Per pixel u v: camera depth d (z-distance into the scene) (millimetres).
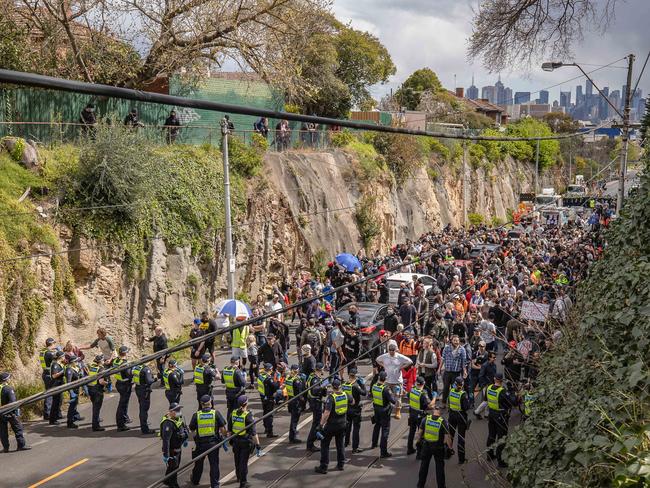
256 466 14789
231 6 27938
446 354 18094
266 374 16484
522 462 11102
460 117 72562
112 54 28297
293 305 7875
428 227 52938
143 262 24234
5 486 13367
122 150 23250
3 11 25000
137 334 24125
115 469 14352
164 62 28781
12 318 19188
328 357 21484
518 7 20594
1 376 15453
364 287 28938
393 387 18047
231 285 24688
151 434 16734
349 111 47719
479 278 27922
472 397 18406
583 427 8961
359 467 14828
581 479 7746
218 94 33594
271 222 32281
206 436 13211
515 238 47500
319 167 38812
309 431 16938
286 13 28750
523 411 15055
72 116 25922
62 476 13938
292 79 30984
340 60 54906
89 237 22391
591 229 48875
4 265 19094
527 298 23828
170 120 29234
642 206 13883
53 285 20797
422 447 13516
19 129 23406
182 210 26422
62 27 27844
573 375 11703
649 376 7832
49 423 17609
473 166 67312
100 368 16844
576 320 14773
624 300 11406
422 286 25281
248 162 31109
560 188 95250
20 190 21250
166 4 27797
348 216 40094
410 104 77500
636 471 6395
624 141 27812
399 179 49938
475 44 21172
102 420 17828
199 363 16953
